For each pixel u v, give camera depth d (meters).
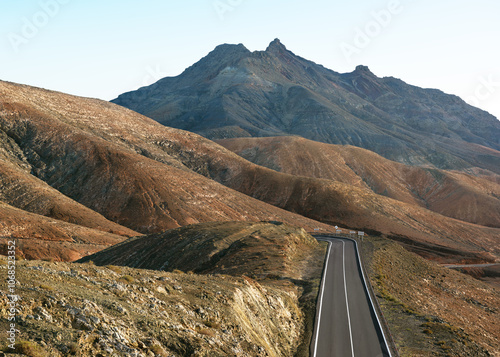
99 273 20.34
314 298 37.09
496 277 129.75
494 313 60.25
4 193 105.69
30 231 83.81
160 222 121.25
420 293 53.31
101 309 15.49
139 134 189.25
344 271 48.75
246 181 197.50
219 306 21.75
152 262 63.00
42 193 109.38
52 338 12.33
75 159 138.75
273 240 59.34
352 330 29.88
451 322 44.03
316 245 68.19
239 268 48.81
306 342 27.55
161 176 141.50
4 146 134.12
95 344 13.18
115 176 134.88
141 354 13.82
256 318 24.94
